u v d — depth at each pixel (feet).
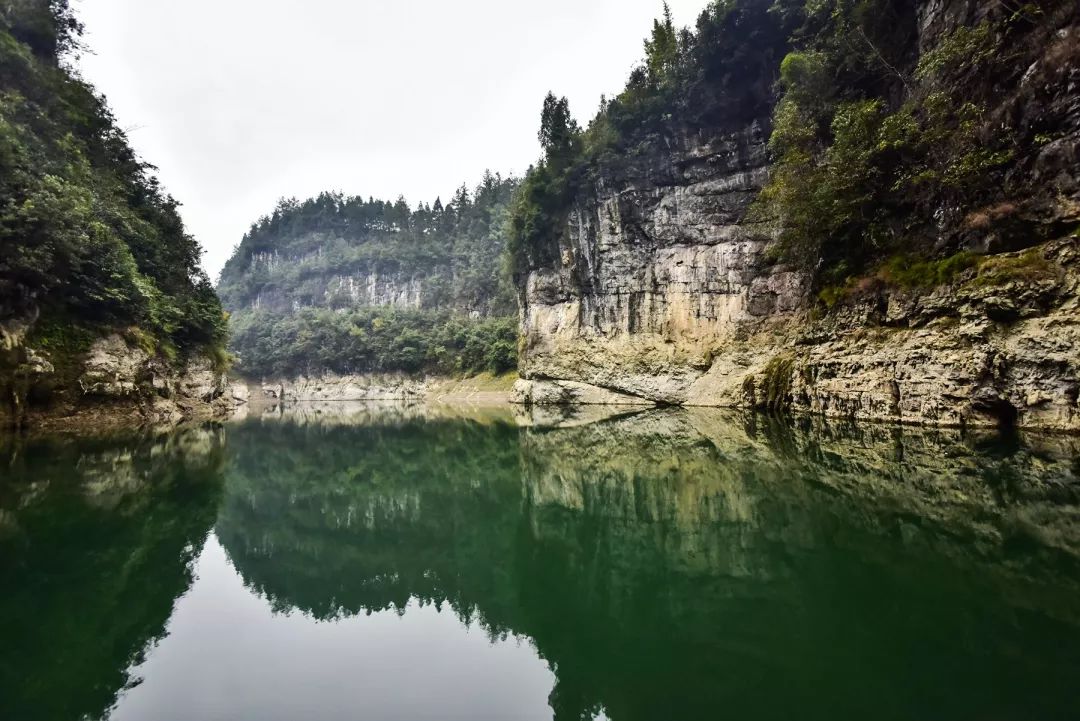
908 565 22.09
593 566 27.50
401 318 295.69
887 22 75.66
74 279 78.43
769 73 112.57
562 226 151.33
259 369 321.93
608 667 17.21
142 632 19.67
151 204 123.03
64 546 28.17
